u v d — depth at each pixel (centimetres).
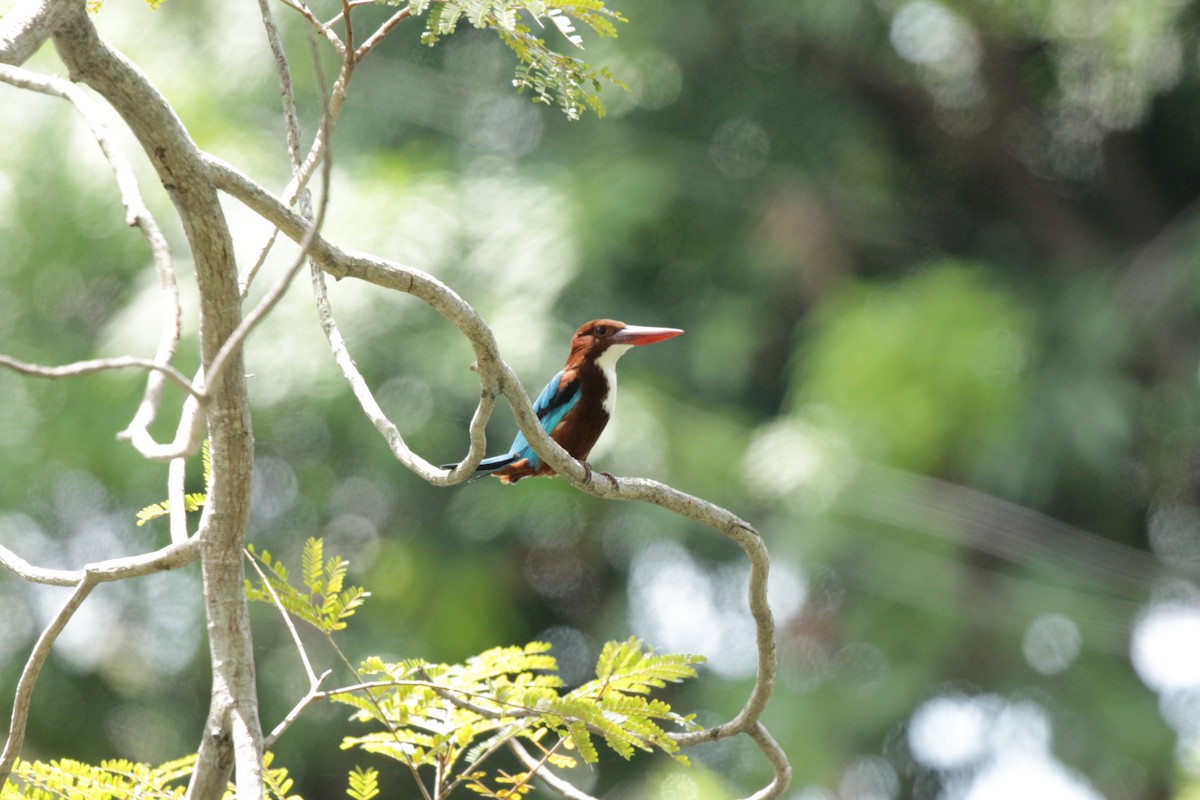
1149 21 1488
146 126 377
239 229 1409
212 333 397
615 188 1514
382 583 1526
